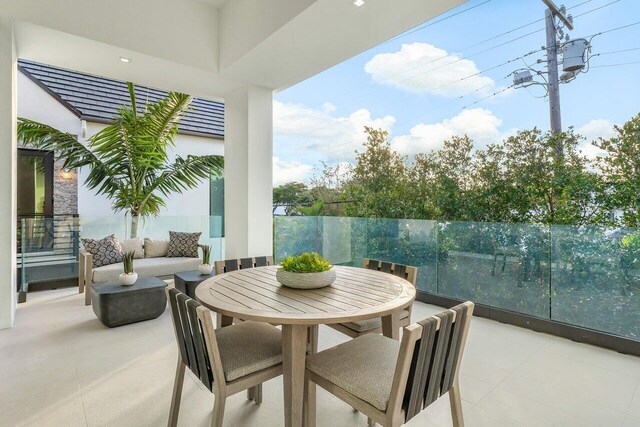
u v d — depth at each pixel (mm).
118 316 3252
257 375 1562
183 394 2109
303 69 3936
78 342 2904
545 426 1820
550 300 3234
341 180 8094
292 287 1951
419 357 1253
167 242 5188
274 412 1934
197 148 7656
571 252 3119
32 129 4574
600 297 2961
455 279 3930
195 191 7535
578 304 3072
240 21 3607
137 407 1970
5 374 2338
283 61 3725
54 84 6238
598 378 2338
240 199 4562
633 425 1833
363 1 2688
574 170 3824
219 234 5941
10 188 3158
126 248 4781
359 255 4945
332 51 3510
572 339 3041
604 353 2760
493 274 3627
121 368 2447
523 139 4309
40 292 4484
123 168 5191
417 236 4289
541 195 4074
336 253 5254
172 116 5340
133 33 3416
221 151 7988
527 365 2527
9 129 3125
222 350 1639
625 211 3402
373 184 6465
